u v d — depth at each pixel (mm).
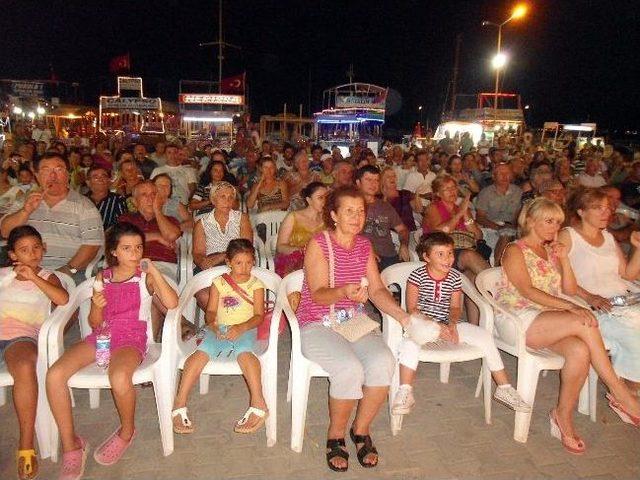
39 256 3482
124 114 23250
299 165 8445
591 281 4160
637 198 8750
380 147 26484
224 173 7496
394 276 4215
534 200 3926
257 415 3328
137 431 3568
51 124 29078
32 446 3090
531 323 3678
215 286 3727
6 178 7809
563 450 3480
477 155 12398
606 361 3473
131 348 3309
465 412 3916
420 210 7059
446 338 3609
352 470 3229
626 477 3225
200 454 3352
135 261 3418
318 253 3480
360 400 3312
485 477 3195
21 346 3256
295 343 3340
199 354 3400
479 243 5914
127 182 6887
